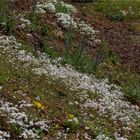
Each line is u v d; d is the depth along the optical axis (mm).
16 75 21844
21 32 29703
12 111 18016
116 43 38156
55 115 19375
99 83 26906
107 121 21344
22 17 31984
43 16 34375
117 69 32125
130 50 37438
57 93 22125
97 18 44062
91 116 20953
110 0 51031
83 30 36844
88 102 22594
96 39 36406
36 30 31250
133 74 32500
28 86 21156
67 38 29219
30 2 35875
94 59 30312
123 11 48625
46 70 24500
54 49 29656
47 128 18062
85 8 46531
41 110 19297
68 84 23641
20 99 19344
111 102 23828
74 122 19125
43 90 21500
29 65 24141
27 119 17859
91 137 18906
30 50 26781
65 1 45438
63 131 18359
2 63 22547
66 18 36125
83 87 24219
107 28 41688
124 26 44625
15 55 24922
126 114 23172
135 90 27844
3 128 16891
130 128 21484
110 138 18953
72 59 28703
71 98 22156
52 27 33562
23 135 16812
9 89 19859
